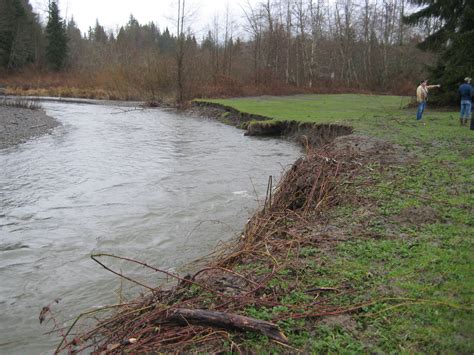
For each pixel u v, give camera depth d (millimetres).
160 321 4137
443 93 22500
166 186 11297
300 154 16156
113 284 5957
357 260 5332
